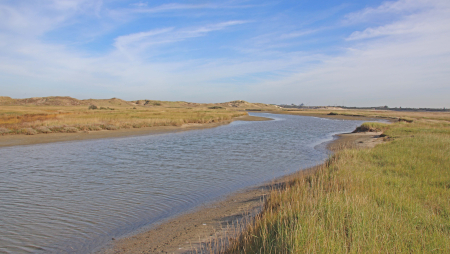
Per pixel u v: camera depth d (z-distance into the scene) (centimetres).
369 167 1135
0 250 588
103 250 593
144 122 3988
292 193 764
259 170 1411
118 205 884
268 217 615
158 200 937
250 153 1945
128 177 1243
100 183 1137
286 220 556
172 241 626
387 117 8100
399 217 582
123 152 1934
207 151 2019
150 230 698
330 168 1139
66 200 923
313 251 420
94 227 717
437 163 1181
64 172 1322
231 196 984
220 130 3903
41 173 1297
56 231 690
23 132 2744
